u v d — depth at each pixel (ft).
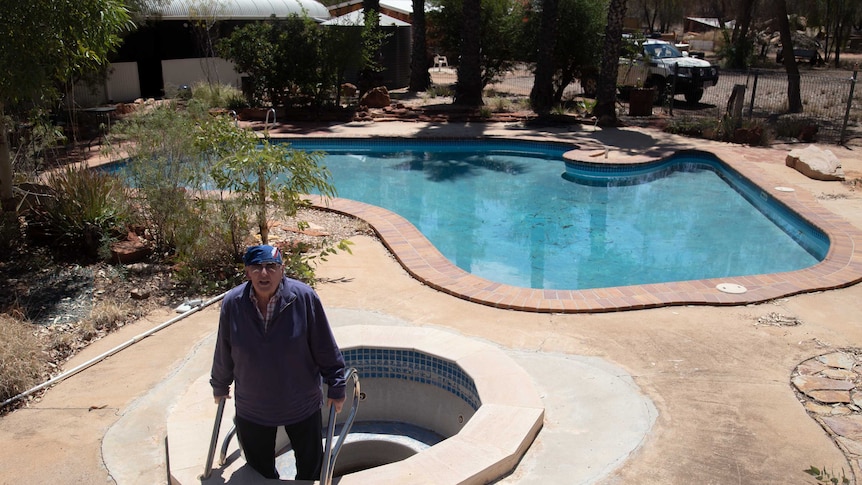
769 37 134.72
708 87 77.41
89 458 13.76
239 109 61.72
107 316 19.94
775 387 16.40
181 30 77.71
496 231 34.37
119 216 25.05
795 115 63.16
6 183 24.93
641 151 47.93
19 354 16.83
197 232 23.04
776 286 22.77
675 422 14.94
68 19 21.36
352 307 21.35
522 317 20.67
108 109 51.60
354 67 63.31
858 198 35.14
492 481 12.85
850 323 20.11
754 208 38.06
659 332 19.54
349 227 30.09
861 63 115.85
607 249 31.71
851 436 14.37
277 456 15.35
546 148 51.57
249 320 10.58
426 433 17.15
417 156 51.37
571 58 69.67
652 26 158.71
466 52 64.80
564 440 14.28
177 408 14.65
